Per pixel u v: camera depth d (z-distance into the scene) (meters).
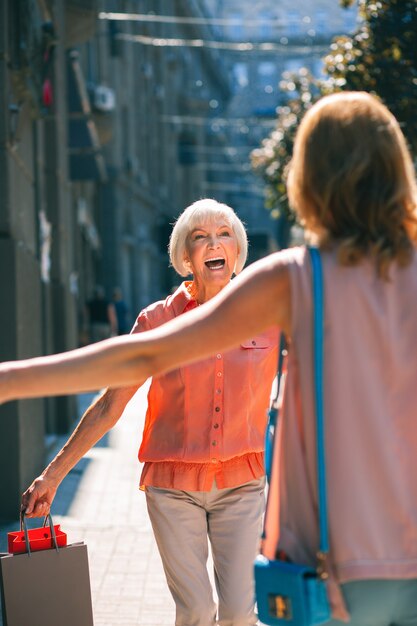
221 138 69.19
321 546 2.47
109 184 37.06
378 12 10.81
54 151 13.41
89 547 7.66
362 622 2.49
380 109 2.59
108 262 37.16
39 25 11.66
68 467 4.09
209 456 4.08
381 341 2.50
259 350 4.18
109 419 4.11
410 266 2.54
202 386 4.12
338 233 2.57
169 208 51.38
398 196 2.53
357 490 2.46
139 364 2.54
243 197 75.06
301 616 2.46
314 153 2.57
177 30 53.56
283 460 2.59
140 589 6.53
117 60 36.88
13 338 8.62
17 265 8.70
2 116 8.57
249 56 82.25
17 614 3.69
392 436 2.48
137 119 42.72
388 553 2.44
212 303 2.57
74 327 15.22
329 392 2.50
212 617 4.08
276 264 2.56
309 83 15.12
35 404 9.92
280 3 82.56
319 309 2.50
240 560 4.09
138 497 9.56
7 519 8.49
